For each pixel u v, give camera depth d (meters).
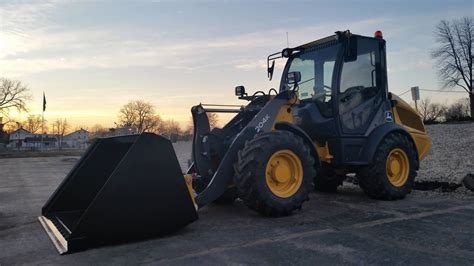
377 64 6.09
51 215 4.58
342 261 3.05
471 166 7.93
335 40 5.63
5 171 13.95
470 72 38.34
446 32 39.16
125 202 3.54
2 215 5.23
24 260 3.22
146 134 3.71
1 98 59.28
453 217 4.54
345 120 5.50
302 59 6.07
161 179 3.74
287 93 5.07
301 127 5.62
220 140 5.13
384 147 5.73
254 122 4.78
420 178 7.18
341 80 5.52
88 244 3.41
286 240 3.64
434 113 45.31
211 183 4.45
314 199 5.96
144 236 3.68
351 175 8.12
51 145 76.00
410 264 2.97
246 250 3.35
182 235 3.85
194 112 5.20
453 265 2.94
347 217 4.61
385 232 3.89
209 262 3.05
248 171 4.36
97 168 4.76
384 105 6.10
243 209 5.12
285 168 4.64
